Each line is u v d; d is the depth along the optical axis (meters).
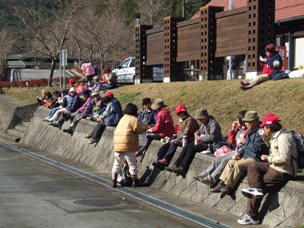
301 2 29.75
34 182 14.72
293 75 18.11
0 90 42.19
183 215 10.66
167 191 13.23
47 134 24.31
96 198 12.42
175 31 23.59
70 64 68.44
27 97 37.97
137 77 26.92
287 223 9.09
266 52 17.55
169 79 23.67
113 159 16.95
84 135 20.33
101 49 55.31
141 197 12.56
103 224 9.87
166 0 73.56
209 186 11.66
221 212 10.92
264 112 15.49
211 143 12.55
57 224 9.84
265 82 17.38
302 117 14.41
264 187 9.56
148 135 14.92
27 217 10.39
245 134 11.27
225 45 20.16
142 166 14.92
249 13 18.41
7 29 69.81
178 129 14.62
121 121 13.99
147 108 16.11
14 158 20.56
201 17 21.19
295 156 9.45
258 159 10.34
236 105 16.80
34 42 60.28
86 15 55.75
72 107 22.77
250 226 9.59
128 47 59.78
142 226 9.77
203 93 19.02
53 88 39.72
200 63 21.41
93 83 27.47
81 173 16.55
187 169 12.74
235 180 10.73
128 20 68.00
